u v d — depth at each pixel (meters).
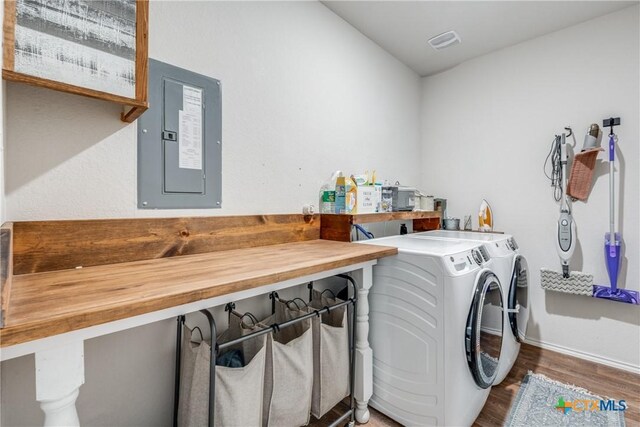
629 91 2.13
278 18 1.80
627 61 2.14
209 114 1.47
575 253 2.33
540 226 2.50
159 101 1.30
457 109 2.98
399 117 2.89
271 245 1.70
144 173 1.26
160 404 1.26
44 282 0.87
